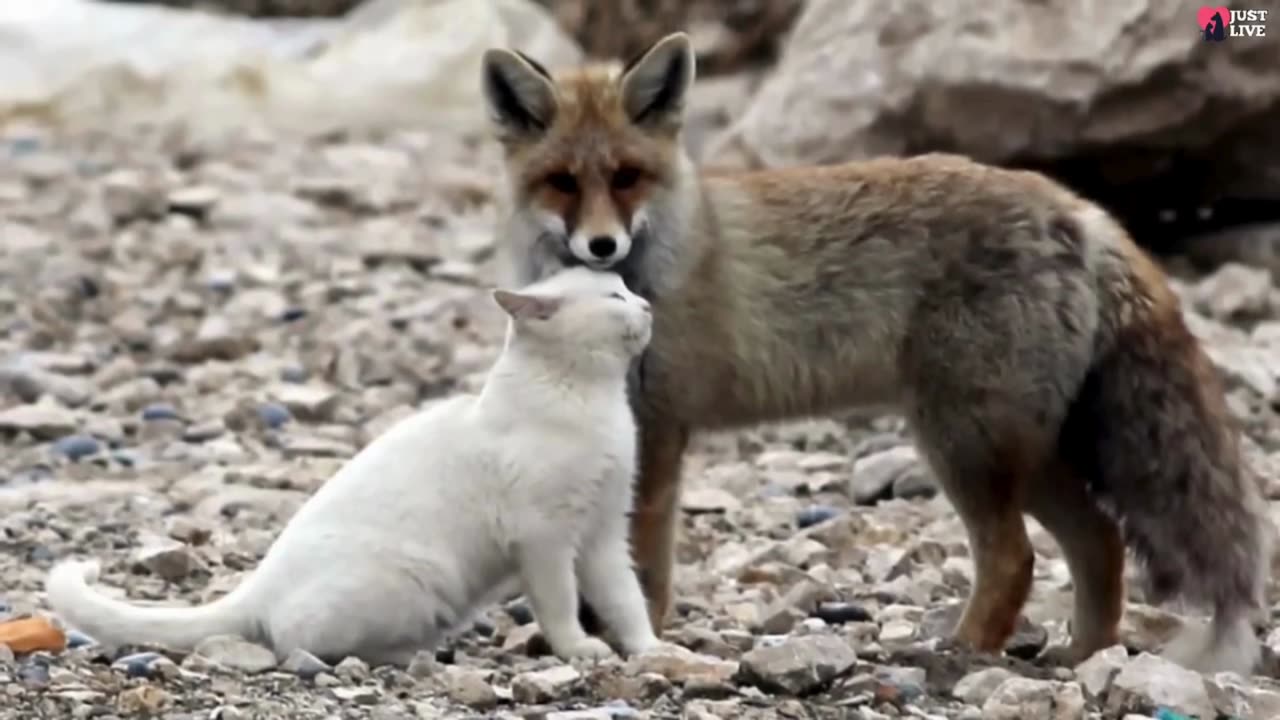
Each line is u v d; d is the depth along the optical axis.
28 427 16.09
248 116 28.59
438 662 9.96
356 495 9.84
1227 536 10.92
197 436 16.31
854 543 13.29
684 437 11.75
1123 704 9.28
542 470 9.78
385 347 18.73
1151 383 11.11
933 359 11.38
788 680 9.45
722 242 11.75
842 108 20.08
